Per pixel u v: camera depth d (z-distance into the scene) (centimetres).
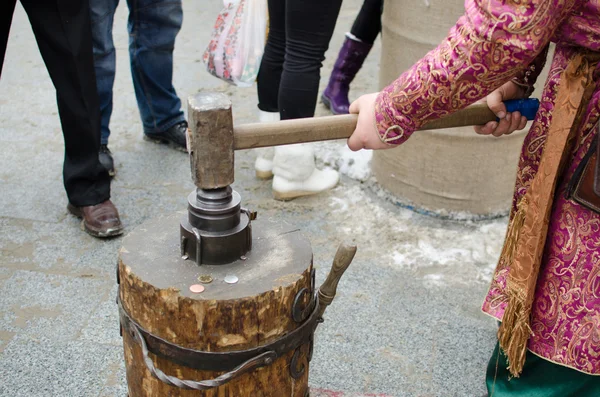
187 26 499
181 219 136
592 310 140
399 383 202
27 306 230
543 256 146
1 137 341
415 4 252
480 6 118
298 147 286
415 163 280
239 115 370
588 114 133
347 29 496
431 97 127
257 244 140
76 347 213
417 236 273
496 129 159
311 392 193
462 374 207
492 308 169
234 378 127
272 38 291
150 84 320
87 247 262
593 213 135
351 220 284
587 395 158
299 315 132
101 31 286
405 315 230
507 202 286
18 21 498
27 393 195
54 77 245
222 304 122
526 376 167
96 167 263
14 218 278
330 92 371
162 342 128
